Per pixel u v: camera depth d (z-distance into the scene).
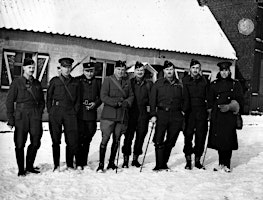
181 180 5.84
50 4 15.49
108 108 6.46
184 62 18.75
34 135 5.90
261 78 24.09
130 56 16.80
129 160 7.56
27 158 6.04
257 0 22.64
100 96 6.50
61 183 5.41
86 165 6.77
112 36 16.09
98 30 15.87
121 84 6.54
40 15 14.73
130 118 6.89
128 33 16.92
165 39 18.14
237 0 23.59
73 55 15.13
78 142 6.52
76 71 15.20
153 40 17.55
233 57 20.50
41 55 14.39
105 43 15.94
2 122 13.12
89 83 6.77
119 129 6.50
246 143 10.68
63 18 15.25
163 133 6.57
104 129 6.42
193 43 19.30
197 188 5.30
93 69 6.83
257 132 13.70
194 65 6.85
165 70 6.63
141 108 7.01
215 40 20.70
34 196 4.71
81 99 6.53
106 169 6.55
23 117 5.78
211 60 19.94
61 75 6.26
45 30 14.17
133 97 6.59
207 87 7.02
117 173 6.23
